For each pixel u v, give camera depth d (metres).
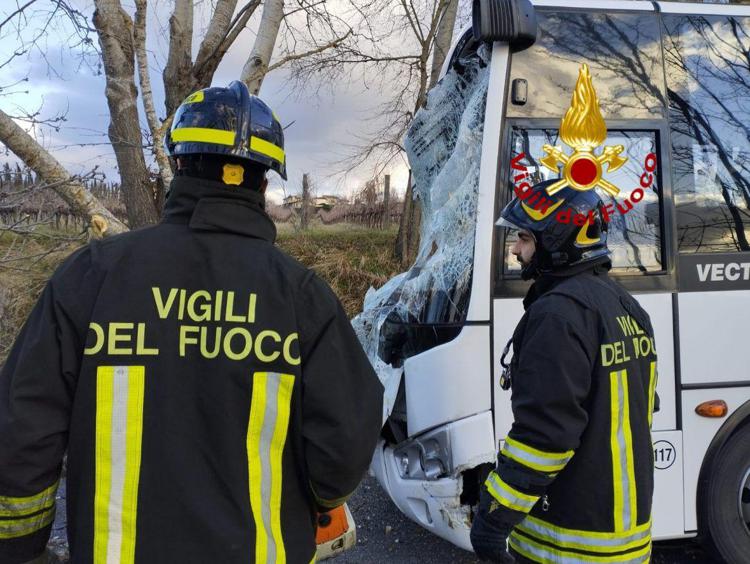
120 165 5.50
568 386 1.74
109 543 1.25
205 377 1.31
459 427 2.85
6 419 1.22
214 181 1.43
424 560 3.47
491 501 1.84
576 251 1.97
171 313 1.33
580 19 3.10
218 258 1.38
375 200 12.33
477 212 2.92
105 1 5.26
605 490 1.82
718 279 3.04
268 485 1.33
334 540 1.96
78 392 1.28
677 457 2.96
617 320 1.90
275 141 1.48
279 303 1.37
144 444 1.28
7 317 5.05
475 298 2.88
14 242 4.64
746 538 3.02
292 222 11.96
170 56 5.87
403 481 3.07
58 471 1.31
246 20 6.05
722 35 3.22
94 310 1.31
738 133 3.16
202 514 1.26
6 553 1.30
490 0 2.90
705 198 3.10
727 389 3.00
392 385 3.16
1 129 4.22
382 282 9.30
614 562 1.81
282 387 1.34
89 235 4.72
